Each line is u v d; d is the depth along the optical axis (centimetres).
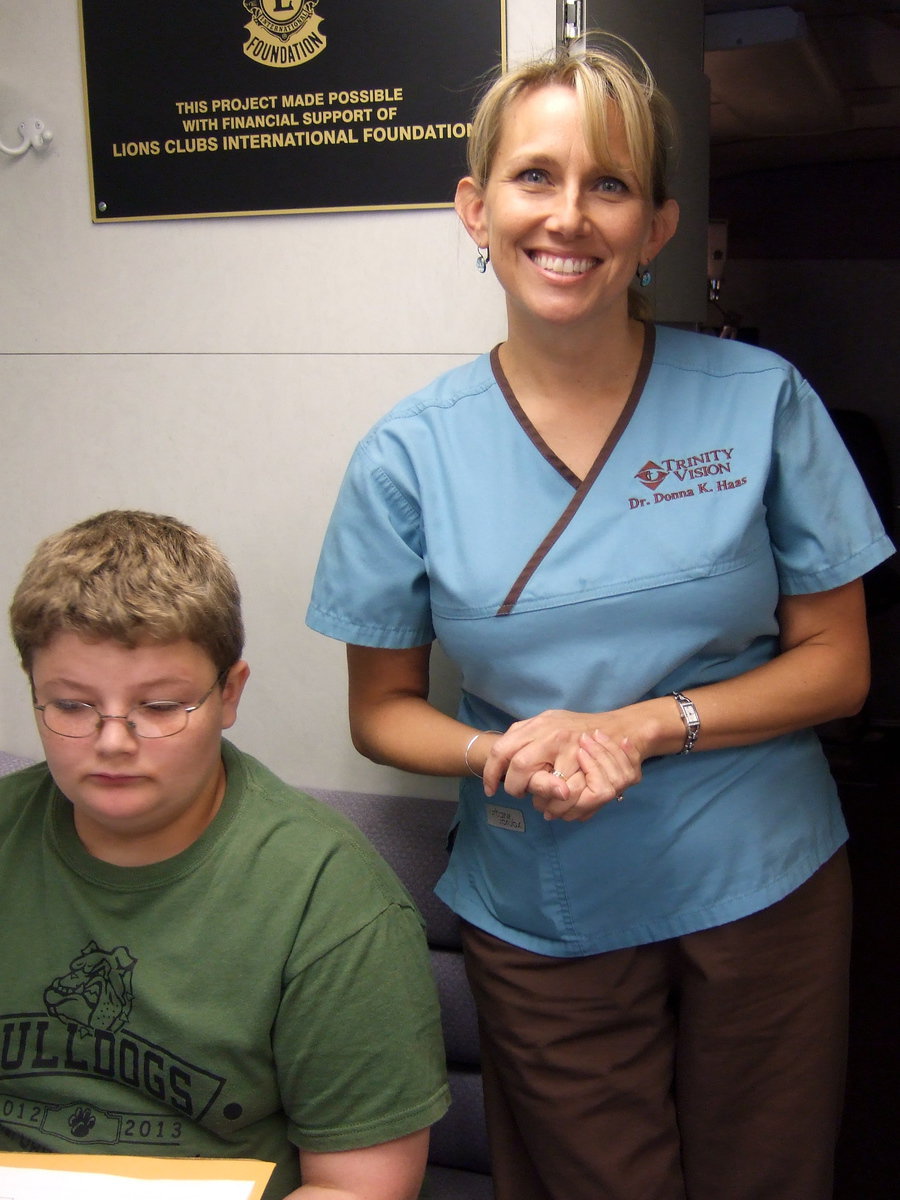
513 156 117
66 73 171
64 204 176
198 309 174
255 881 102
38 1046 102
